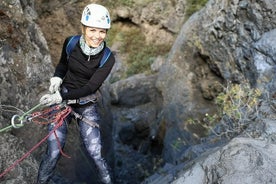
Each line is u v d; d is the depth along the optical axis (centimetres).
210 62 721
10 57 456
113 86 1032
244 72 613
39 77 503
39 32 536
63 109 332
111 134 734
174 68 830
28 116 310
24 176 394
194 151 539
